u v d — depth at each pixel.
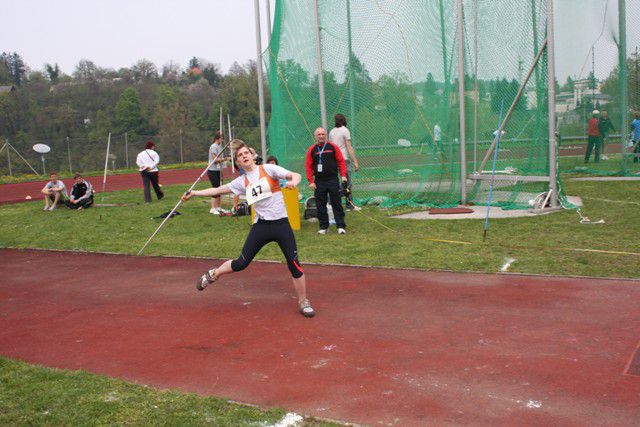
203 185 21.09
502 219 10.28
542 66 11.59
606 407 3.68
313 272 7.48
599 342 4.73
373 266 7.52
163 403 3.98
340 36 13.06
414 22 12.53
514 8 12.07
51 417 3.82
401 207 12.41
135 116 46.81
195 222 11.93
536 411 3.68
